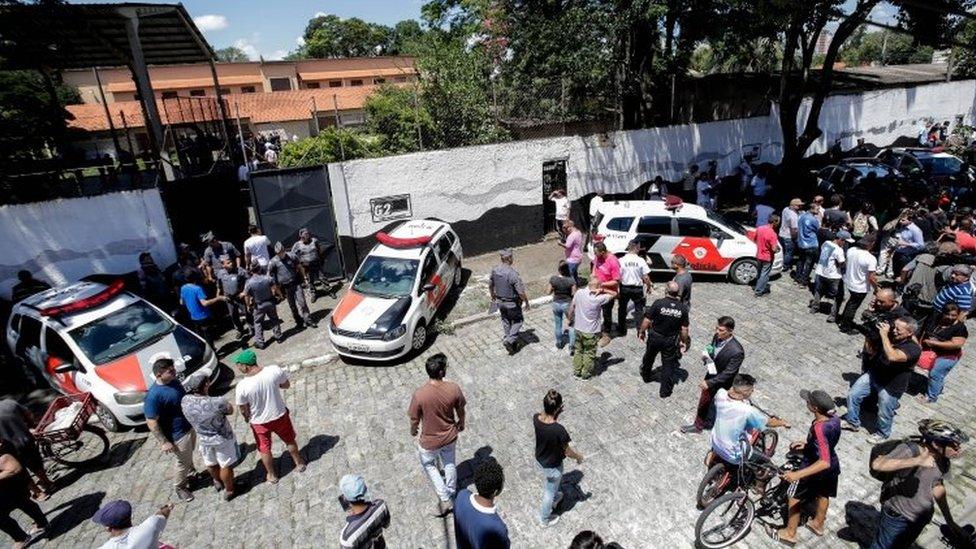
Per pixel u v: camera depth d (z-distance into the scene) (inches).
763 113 727.1
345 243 536.4
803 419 276.5
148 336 348.5
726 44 593.0
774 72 879.1
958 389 297.3
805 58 576.1
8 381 390.6
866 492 231.1
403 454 276.1
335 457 277.6
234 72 1910.7
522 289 349.7
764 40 864.3
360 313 373.7
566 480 246.1
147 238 472.4
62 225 440.8
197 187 514.6
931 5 499.5
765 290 424.8
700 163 673.0
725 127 676.7
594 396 309.4
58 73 722.8
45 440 272.7
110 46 560.4
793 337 359.6
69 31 529.3
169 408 239.9
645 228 458.3
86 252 453.4
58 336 335.3
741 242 441.4
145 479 277.4
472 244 586.2
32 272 437.1
